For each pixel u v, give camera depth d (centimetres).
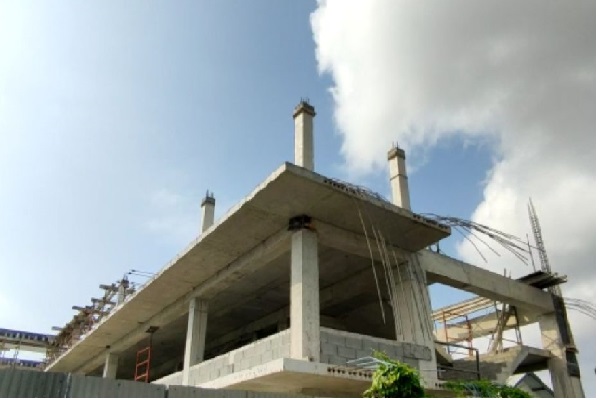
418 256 1564
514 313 2092
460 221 1441
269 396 761
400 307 1480
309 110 1426
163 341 2375
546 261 2041
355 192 1256
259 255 1442
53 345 3178
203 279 1678
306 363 1106
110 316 2016
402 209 1345
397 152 1703
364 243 1432
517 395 1280
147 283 1714
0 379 611
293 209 1300
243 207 1276
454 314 2288
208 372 1469
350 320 2088
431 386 1294
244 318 2169
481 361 1800
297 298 1220
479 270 1830
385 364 938
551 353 1958
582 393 1883
